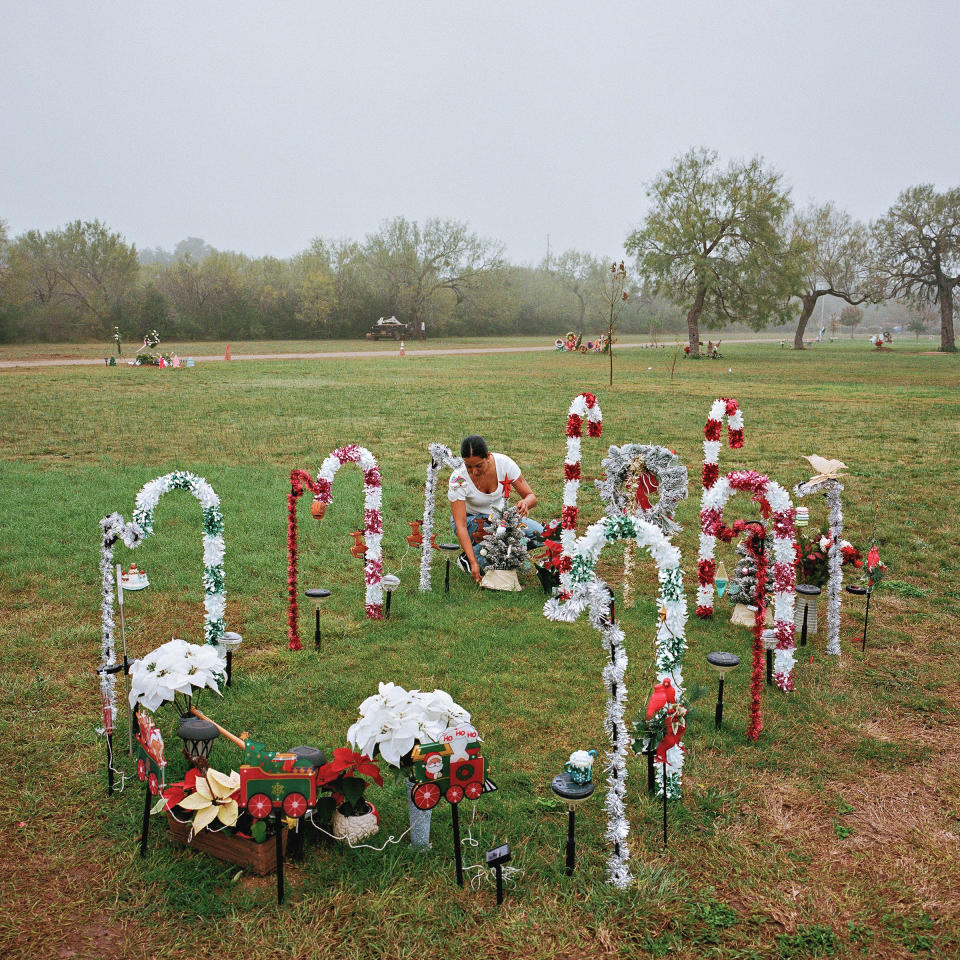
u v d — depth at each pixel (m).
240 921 3.46
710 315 53.44
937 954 3.38
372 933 3.43
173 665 4.22
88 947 3.33
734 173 49.69
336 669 6.08
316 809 3.93
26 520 9.80
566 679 6.00
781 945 3.42
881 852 4.06
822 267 62.78
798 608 7.04
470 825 4.18
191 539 9.21
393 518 10.50
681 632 4.19
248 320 74.62
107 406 21.11
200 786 3.79
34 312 61.22
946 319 59.59
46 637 6.52
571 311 103.44
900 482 12.98
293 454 14.88
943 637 7.01
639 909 3.60
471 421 19.64
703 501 7.35
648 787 4.51
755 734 5.11
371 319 80.94
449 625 7.02
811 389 29.02
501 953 3.36
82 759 4.75
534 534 8.66
